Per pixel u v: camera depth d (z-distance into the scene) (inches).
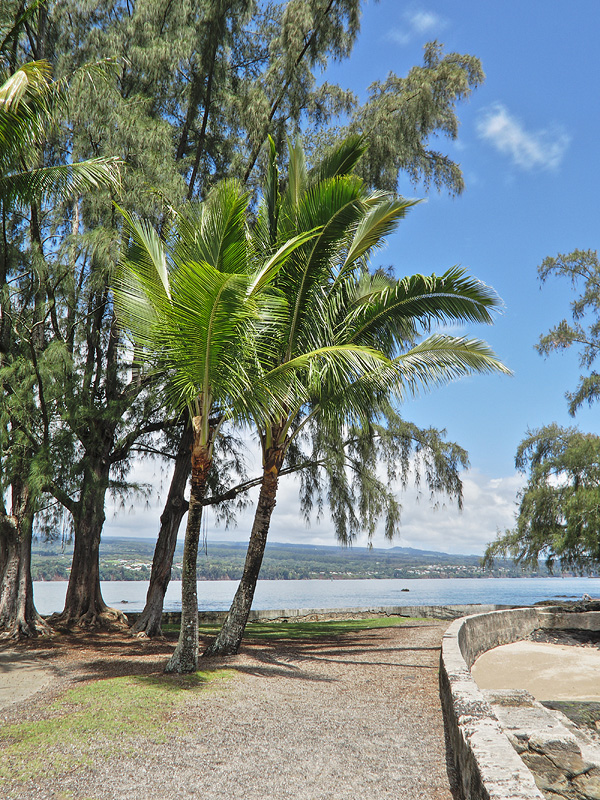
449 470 729.0
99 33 613.0
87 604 637.9
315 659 438.0
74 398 530.0
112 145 538.9
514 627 644.1
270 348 406.3
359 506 710.5
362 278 497.0
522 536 905.5
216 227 331.9
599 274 932.6
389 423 715.4
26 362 505.0
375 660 439.5
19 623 556.4
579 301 953.5
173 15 643.5
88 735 223.5
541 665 478.6
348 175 442.6
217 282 291.7
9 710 277.4
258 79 643.5
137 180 526.6
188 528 352.8
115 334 580.7
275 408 406.3
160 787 176.2
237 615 429.4
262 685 319.9
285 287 408.8
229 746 214.8
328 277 457.1
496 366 429.1
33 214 559.5
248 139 640.4
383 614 903.1
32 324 552.1
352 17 620.4
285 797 168.7
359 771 190.2
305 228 401.1
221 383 333.7
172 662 347.6
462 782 170.4
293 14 604.1
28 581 575.8
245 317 316.5
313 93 642.8
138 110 577.3
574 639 629.9
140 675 336.8
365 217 458.6
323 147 608.1
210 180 674.2
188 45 607.8
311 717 258.2
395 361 445.1
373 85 649.6
